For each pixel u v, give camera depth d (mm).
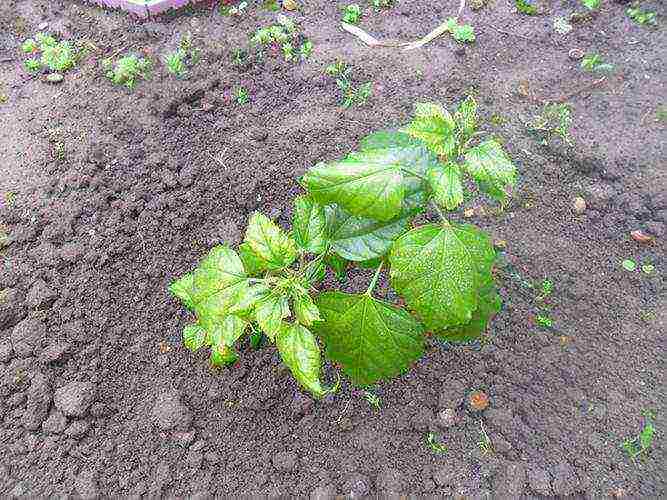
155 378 703
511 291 752
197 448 657
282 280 467
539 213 823
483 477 635
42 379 689
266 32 1019
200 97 955
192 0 1083
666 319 730
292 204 835
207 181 858
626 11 1068
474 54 1012
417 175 470
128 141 902
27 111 941
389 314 509
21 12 1099
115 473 644
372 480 639
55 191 843
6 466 644
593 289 755
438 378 694
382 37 1041
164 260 790
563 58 1003
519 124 913
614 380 689
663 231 800
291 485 637
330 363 709
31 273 768
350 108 936
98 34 1059
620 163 864
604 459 639
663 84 957
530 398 678
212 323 476
